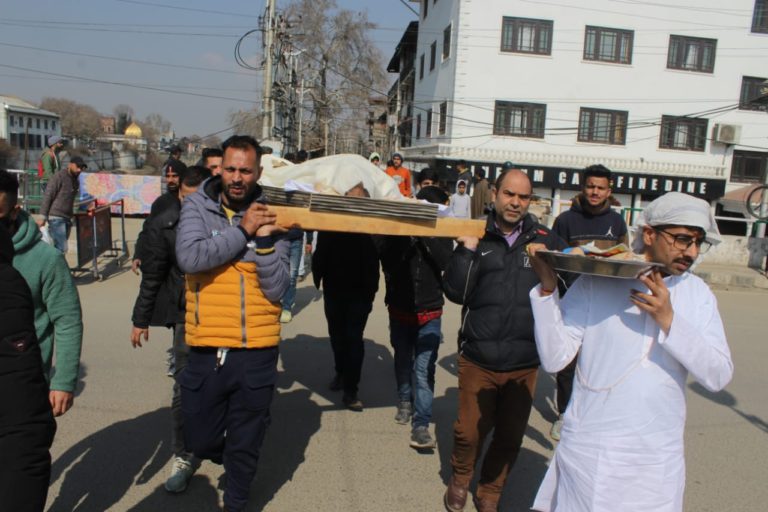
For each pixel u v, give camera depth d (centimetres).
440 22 2953
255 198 320
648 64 2736
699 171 2792
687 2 2720
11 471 217
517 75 2673
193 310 307
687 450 459
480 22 2631
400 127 4191
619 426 221
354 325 487
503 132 2698
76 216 938
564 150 2731
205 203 313
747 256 1597
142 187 1653
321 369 596
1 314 223
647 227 228
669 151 2794
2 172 260
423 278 434
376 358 644
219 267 302
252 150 306
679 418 223
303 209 306
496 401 343
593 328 234
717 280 1373
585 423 229
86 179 1627
